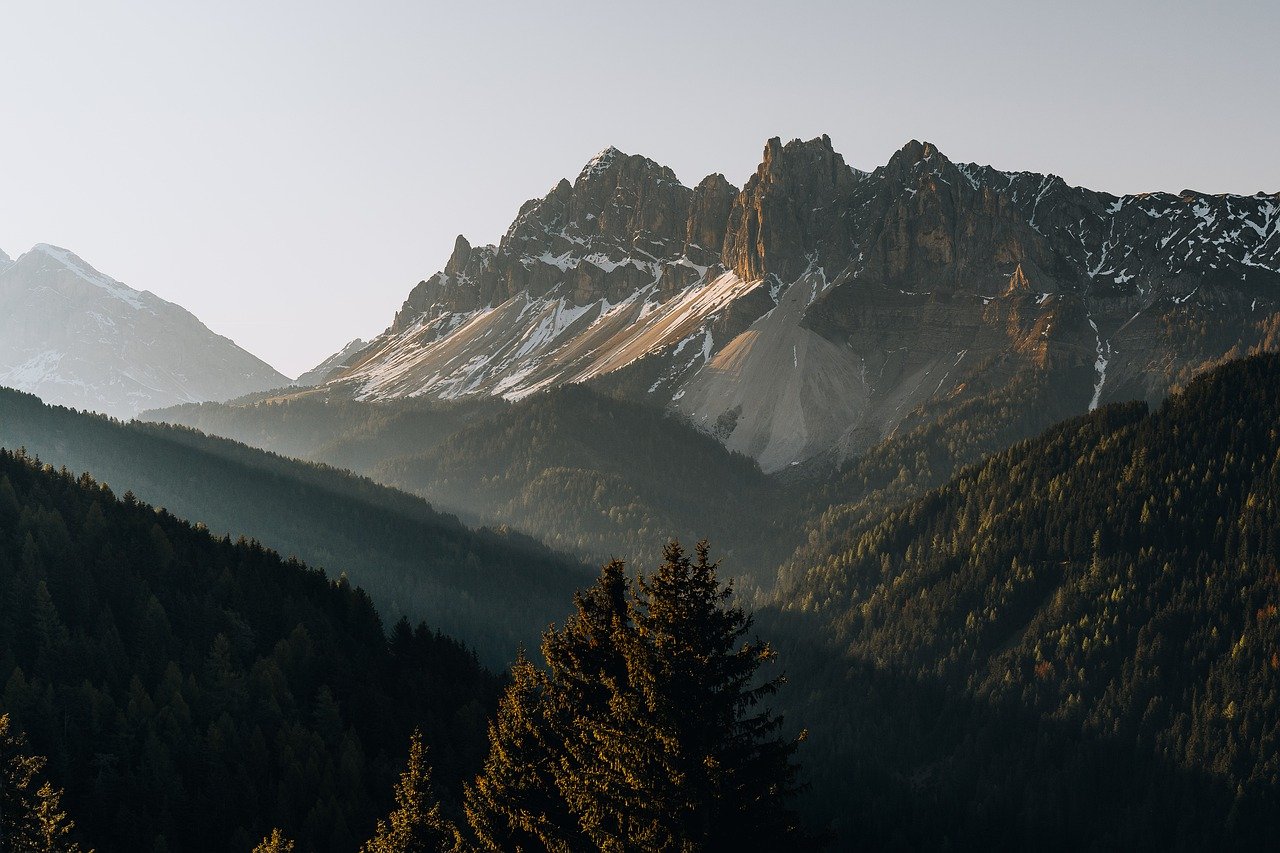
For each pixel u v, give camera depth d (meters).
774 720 45.75
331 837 141.12
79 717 152.50
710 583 45.56
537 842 51.50
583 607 52.62
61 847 77.94
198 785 149.88
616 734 44.75
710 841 43.56
